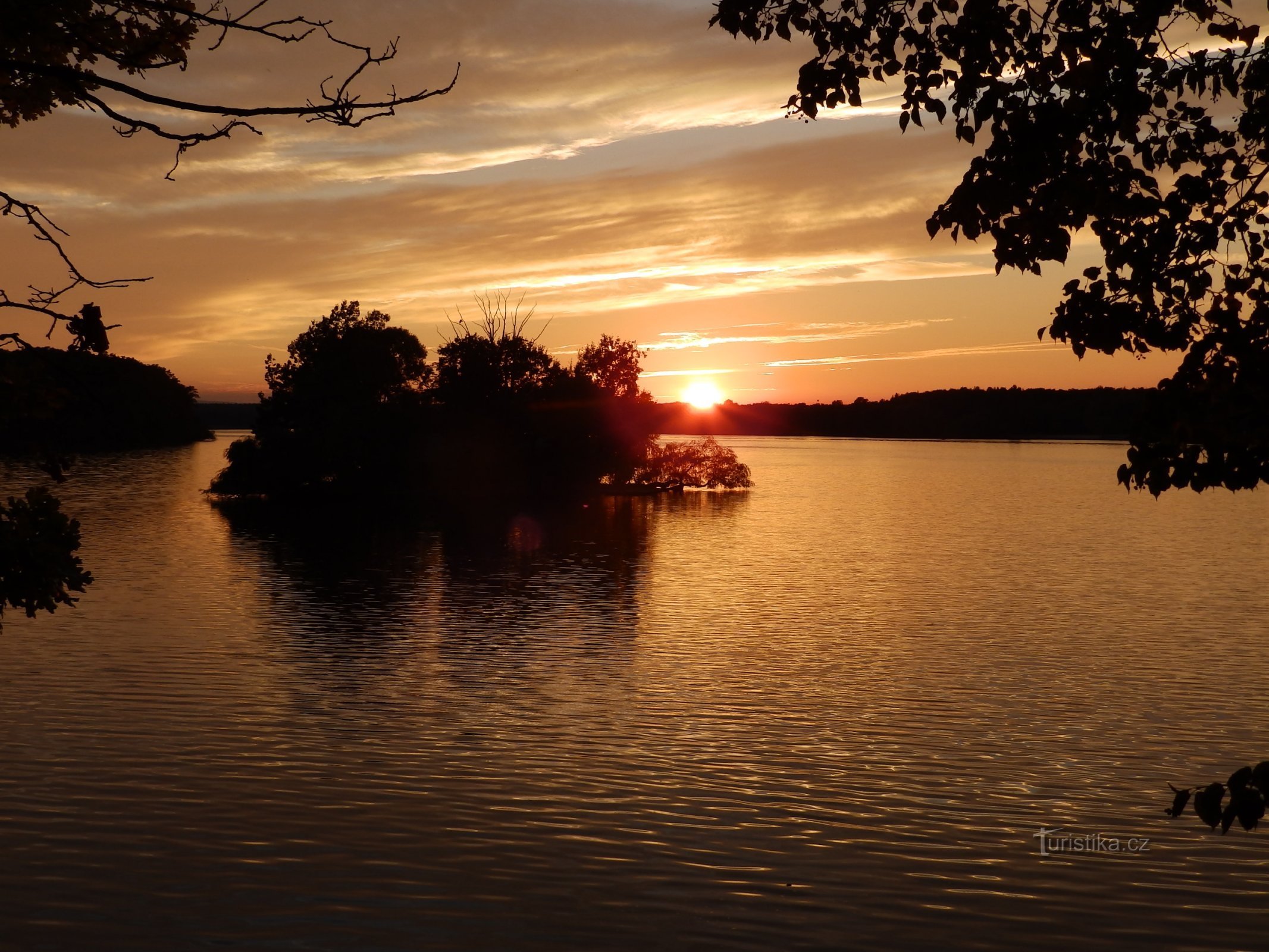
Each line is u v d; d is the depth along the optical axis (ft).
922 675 75.25
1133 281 19.93
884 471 396.16
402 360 296.51
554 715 63.87
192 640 85.25
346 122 19.34
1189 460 18.30
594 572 132.26
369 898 38.22
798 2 21.88
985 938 36.06
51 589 19.72
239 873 40.06
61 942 34.50
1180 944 35.88
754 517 215.51
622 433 284.41
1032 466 433.48
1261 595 113.39
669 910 37.81
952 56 20.57
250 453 262.67
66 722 59.98
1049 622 96.99
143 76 22.48
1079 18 19.69
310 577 125.70
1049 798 49.93
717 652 83.35
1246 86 19.49
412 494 271.08
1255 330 18.60
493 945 34.99
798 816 47.24
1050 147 19.88
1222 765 55.21
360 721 61.57
